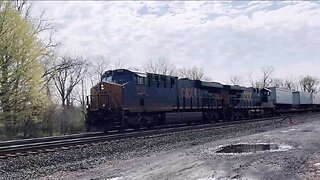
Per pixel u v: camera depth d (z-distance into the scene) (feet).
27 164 43.96
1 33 95.61
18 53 97.35
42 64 109.70
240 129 93.40
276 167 38.81
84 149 55.06
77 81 207.21
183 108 110.93
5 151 52.08
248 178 33.45
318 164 40.11
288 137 73.26
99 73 223.30
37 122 115.44
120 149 56.54
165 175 35.55
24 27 99.81
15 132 120.98
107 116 85.92
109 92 87.10
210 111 127.95
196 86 121.49
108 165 43.27
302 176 33.86
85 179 35.09
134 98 89.61
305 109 236.84
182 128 92.68
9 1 99.04
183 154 50.88
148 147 59.47
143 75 93.50
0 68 95.04
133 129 92.27
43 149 55.01
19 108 98.68
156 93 98.48
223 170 37.76
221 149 56.49
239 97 147.74
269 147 58.08
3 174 39.17
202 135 77.82
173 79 107.45
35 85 99.86
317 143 61.52
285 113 201.67
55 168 41.83
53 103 132.87
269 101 175.83
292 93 212.84
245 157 46.83
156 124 100.32
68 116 150.61
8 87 96.02
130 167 41.11
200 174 35.76
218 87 133.69
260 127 101.45
